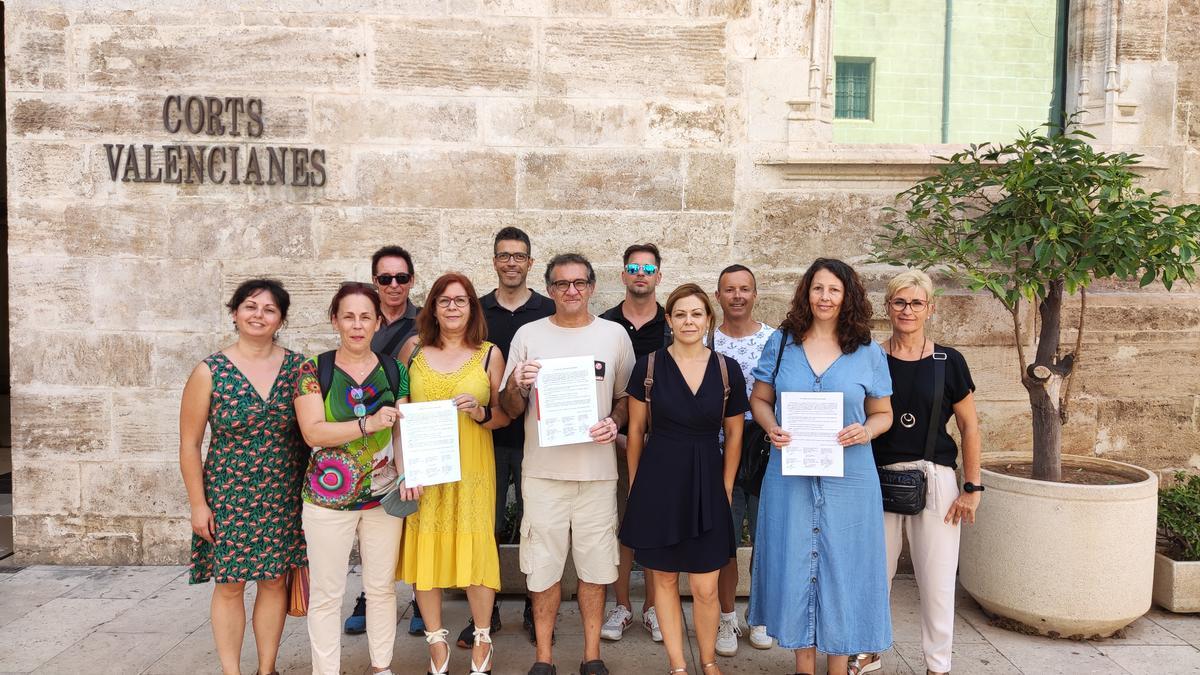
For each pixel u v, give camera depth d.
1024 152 4.24
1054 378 4.24
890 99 5.46
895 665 3.89
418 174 5.15
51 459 5.17
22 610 4.49
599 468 3.61
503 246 4.28
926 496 3.48
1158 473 5.36
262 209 5.13
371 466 3.38
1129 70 5.28
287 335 5.17
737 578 4.22
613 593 4.84
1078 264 4.02
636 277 4.18
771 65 5.21
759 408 3.54
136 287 5.12
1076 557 3.96
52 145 5.06
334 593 3.41
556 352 3.63
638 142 5.19
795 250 5.29
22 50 5.02
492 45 5.12
